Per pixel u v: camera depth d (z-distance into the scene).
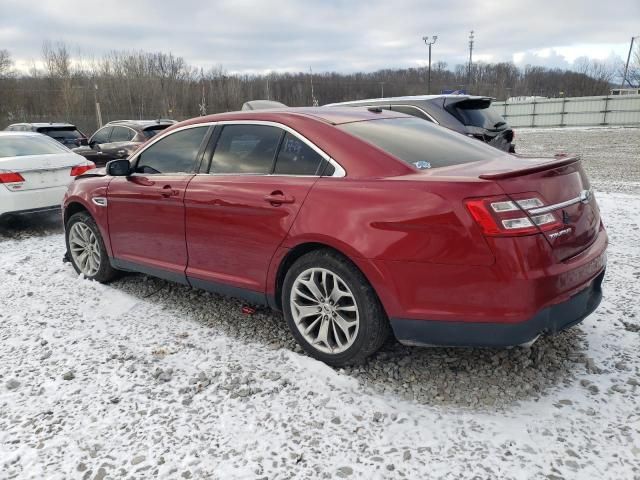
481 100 7.15
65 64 54.53
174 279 4.10
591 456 2.40
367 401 2.87
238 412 2.80
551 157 3.32
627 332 3.55
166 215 3.98
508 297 2.59
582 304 2.89
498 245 2.57
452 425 2.65
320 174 3.21
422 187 2.77
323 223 3.03
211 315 4.08
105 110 54.97
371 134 3.36
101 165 10.88
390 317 2.89
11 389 3.07
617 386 2.92
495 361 3.23
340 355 3.16
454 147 3.52
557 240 2.70
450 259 2.66
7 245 6.45
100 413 2.82
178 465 2.42
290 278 3.27
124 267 4.54
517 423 2.65
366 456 2.45
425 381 3.05
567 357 3.26
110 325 3.94
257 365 3.29
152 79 59.94
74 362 3.37
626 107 34.19
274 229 3.27
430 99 6.95
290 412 2.79
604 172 12.58
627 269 4.79
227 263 3.64
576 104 35.94
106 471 2.39
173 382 3.11
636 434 2.54
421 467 2.37
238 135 3.73
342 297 3.12
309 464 2.41
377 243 2.83
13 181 6.68
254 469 2.38
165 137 4.25
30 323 4.00
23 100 54.62
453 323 2.73
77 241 5.00
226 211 3.54
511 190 2.62
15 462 2.46
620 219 6.83
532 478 2.28
